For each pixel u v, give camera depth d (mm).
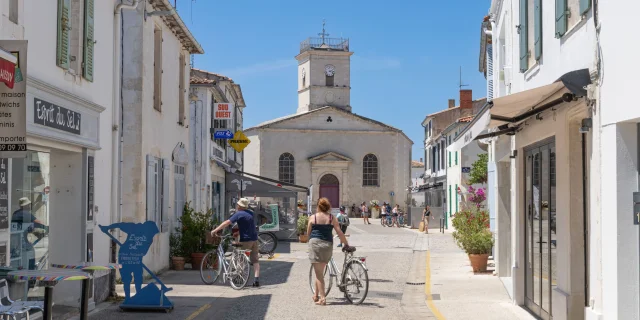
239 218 15078
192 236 18453
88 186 11602
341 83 77938
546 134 9898
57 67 10414
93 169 11828
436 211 47344
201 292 14188
